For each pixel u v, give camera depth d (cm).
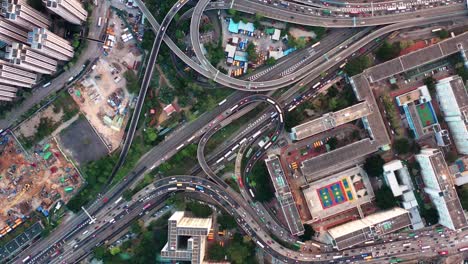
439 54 19538
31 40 17138
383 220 19088
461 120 18912
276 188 19588
